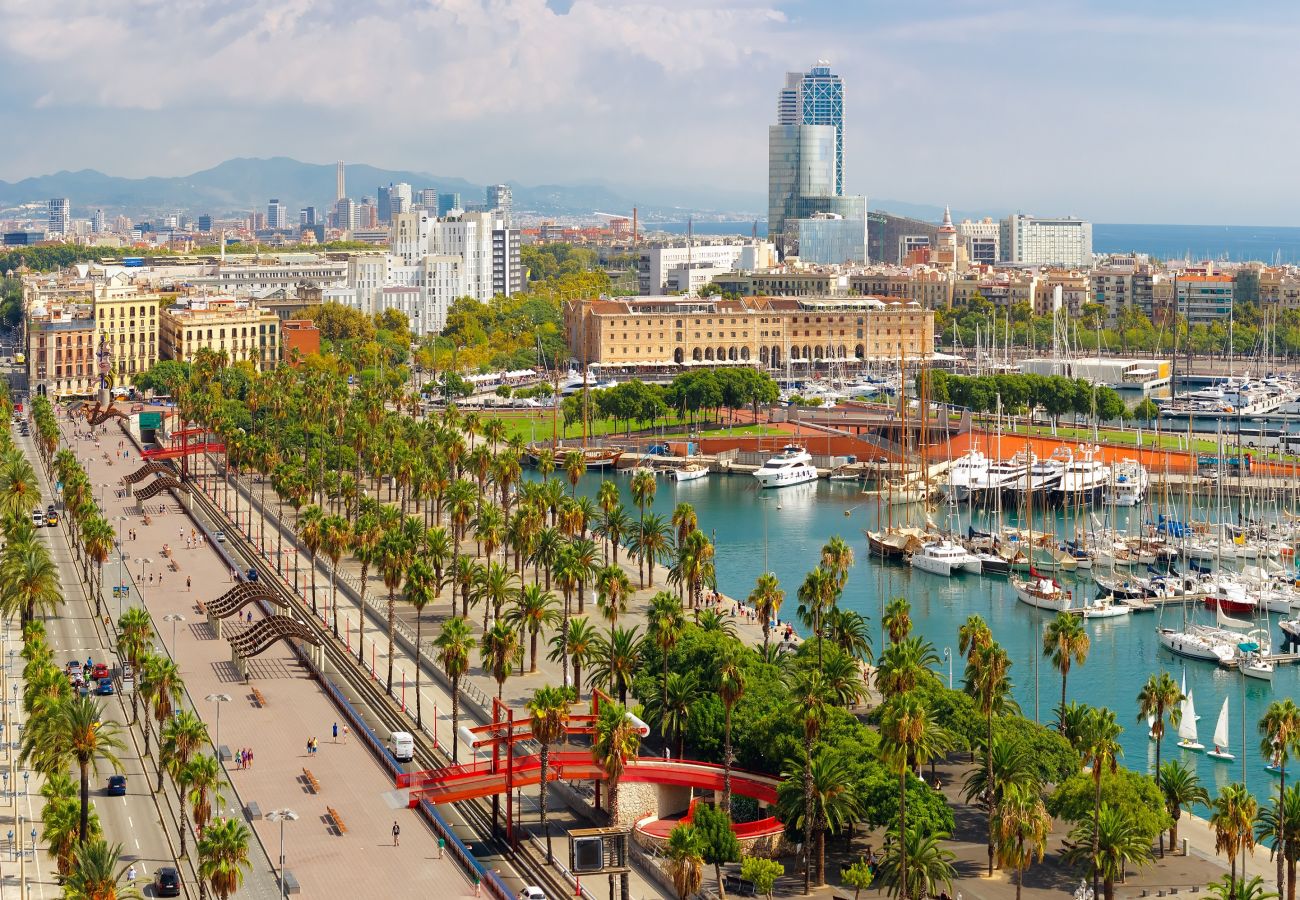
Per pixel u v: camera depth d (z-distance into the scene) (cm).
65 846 19350
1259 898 18912
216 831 18675
